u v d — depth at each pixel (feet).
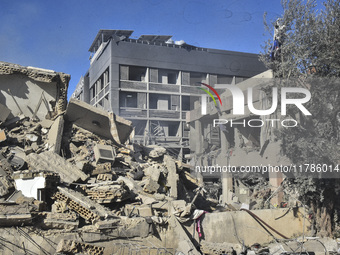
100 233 38.34
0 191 39.47
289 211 51.78
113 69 120.06
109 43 122.72
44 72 61.77
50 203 41.22
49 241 36.01
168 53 128.26
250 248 46.03
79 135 61.11
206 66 133.18
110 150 56.44
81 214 39.52
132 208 44.09
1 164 46.32
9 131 57.88
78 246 35.63
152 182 50.65
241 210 51.08
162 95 127.44
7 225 34.71
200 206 60.03
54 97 63.41
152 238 41.24
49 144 56.13
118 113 118.73
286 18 51.93
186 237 42.75
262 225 49.78
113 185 44.29
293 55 51.16
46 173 39.81
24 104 62.08
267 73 65.21
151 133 122.62
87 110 60.49
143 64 124.47
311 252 44.34
